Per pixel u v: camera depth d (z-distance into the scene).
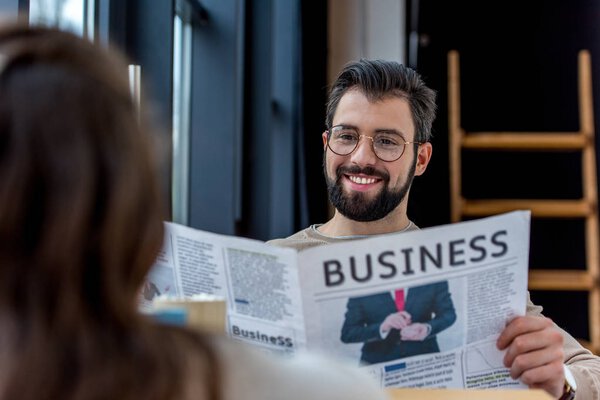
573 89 4.01
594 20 3.96
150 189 0.50
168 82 2.36
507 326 1.21
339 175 1.79
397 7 5.32
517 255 1.16
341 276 1.13
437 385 1.21
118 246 0.48
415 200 4.12
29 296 0.47
